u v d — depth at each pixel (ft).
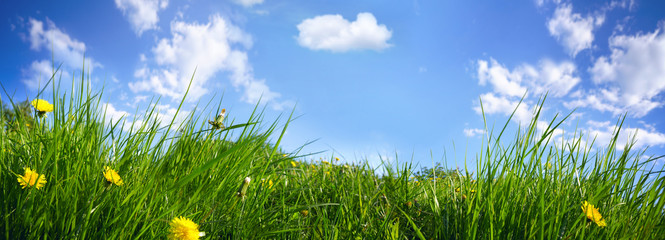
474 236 5.40
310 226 7.24
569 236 5.23
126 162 5.81
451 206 6.96
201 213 5.97
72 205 4.90
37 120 5.86
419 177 10.32
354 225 7.25
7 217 4.45
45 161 4.84
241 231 6.21
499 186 6.11
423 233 7.41
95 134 5.99
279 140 4.86
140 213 5.13
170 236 4.47
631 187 6.19
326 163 11.84
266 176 7.48
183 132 6.14
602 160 6.54
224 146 6.93
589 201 5.78
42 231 4.77
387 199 8.72
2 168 5.16
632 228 5.57
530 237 5.28
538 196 5.99
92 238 4.80
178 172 5.93
